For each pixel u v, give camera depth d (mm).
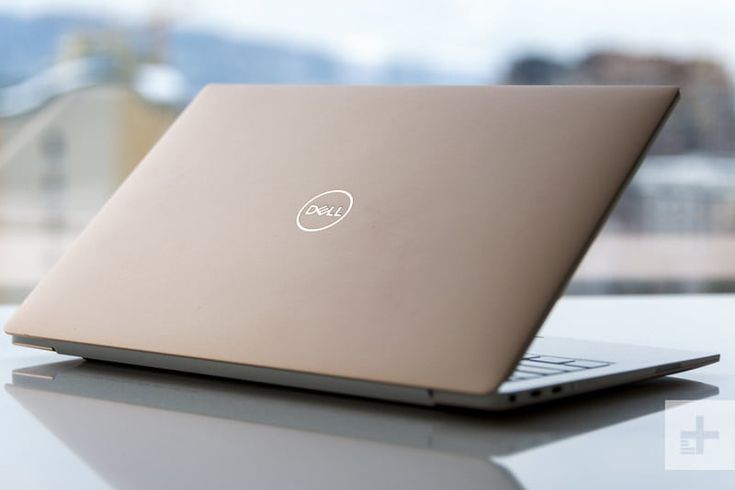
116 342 906
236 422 750
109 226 1014
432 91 936
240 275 884
